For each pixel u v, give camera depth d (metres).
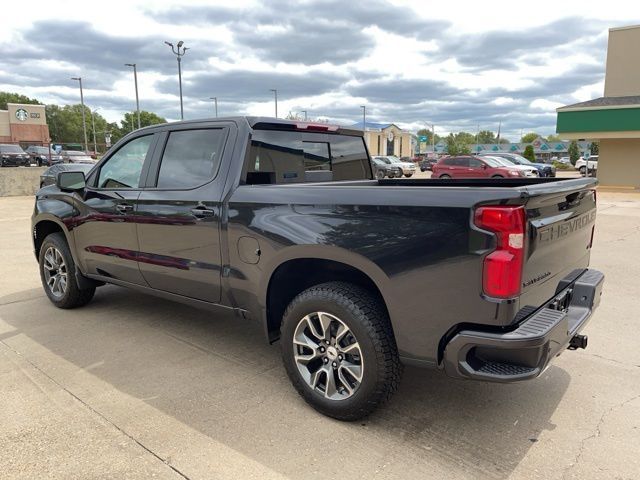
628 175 23.50
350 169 4.66
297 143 4.04
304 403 3.26
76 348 4.18
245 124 3.62
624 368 3.80
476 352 2.55
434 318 2.60
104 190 4.47
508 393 3.40
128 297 5.70
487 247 2.41
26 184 21.44
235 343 4.31
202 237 3.63
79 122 110.50
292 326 3.14
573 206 3.10
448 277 2.53
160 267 4.00
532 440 2.84
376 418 3.08
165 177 4.01
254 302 3.42
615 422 3.03
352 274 3.16
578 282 3.23
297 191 3.13
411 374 3.71
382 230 2.72
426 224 2.58
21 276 6.73
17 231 10.97
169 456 2.69
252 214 3.30
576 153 57.34
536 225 2.55
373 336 2.80
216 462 2.64
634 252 8.34
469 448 2.77
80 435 2.88
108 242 4.47
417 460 2.66
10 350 4.13
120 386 3.49
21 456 2.67
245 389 3.46
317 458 2.68
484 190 2.46
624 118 21.92
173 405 3.23
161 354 4.06
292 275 3.38
